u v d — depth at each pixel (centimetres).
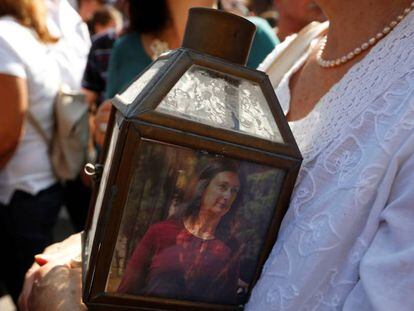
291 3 233
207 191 71
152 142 67
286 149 72
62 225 370
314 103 93
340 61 89
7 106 189
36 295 85
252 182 72
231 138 69
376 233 70
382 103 73
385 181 69
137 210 69
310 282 72
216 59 73
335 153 76
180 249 73
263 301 75
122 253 71
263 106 74
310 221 75
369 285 66
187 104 69
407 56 74
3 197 206
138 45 201
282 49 111
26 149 203
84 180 223
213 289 76
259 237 75
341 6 88
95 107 269
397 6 81
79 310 78
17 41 192
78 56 226
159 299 74
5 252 212
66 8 231
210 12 75
